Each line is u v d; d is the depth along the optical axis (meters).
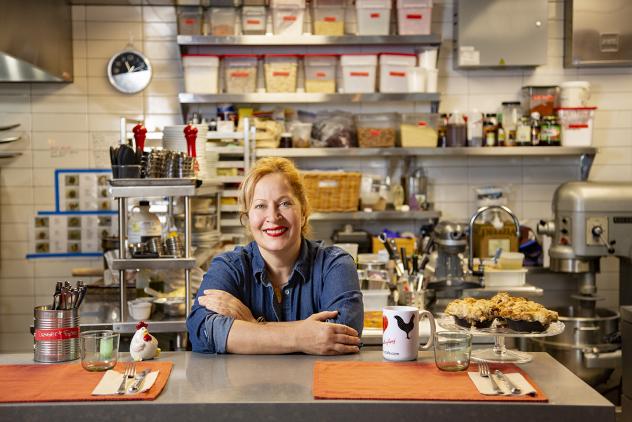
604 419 1.70
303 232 2.63
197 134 3.75
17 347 5.18
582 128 4.90
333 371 1.97
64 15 4.93
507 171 5.25
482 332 2.17
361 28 4.87
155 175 3.13
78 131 5.13
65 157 5.14
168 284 3.62
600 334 4.25
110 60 5.10
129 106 5.13
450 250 3.92
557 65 5.18
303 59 5.05
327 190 4.81
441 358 1.97
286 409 1.71
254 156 4.79
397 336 2.09
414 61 4.92
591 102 5.20
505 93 5.19
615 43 4.97
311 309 2.51
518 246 4.91
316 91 4.93
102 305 3.67
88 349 2.00
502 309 2.19
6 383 1.88
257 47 5.09
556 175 5.25
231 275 2.46
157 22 5.12
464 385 1.83
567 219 4.37
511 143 4.96
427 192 5.21
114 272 3.91
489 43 4.95
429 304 3.85
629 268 4.54
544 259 4.99
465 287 3.88
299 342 2.18
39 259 5.18
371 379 1.89
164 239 3.48
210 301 2.35
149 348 2.14
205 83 4.86
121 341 3.32
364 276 3.61
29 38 4.21
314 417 1.71
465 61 4.95
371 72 4.90
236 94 4.82
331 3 4.88
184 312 3.31
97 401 1.73
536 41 4.95
